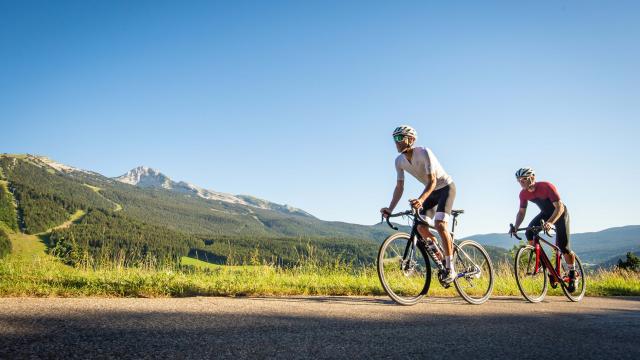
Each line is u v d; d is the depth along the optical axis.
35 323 2.23
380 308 3.54
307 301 3.83
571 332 2.70
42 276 4.41
